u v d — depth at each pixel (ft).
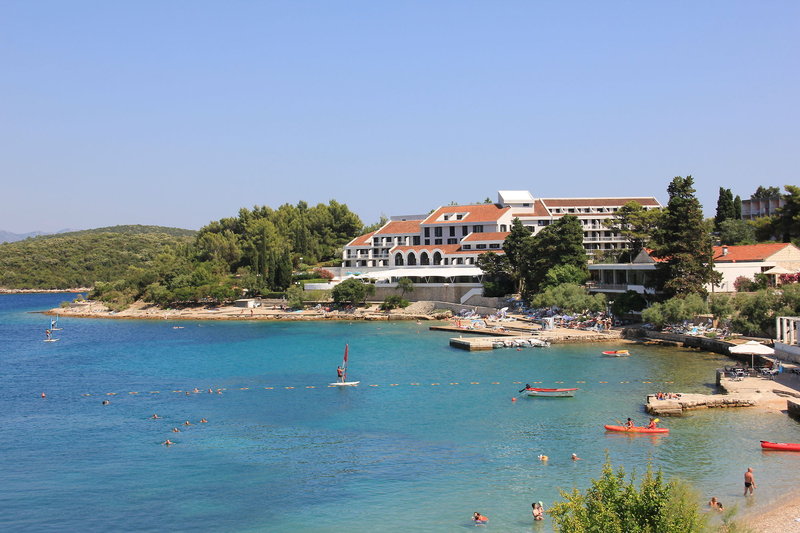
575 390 293.23
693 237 442.09
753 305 382.22
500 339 442.50
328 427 248.32
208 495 184.65
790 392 268.41
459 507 172.96
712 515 155.43
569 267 538.47
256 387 322.55
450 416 259.19
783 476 185.98
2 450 226.99
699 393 282.15
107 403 294.87
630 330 447.83
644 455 206.80
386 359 395.96
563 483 187.42
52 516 172.55
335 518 168.35
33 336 581.53
